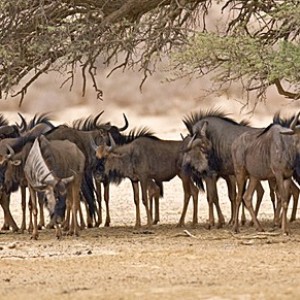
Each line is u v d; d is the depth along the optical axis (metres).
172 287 49.59
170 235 75.31
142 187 83.62
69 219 79.00
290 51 70.44
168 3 82.38
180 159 83.19
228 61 73.94
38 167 71.19
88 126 89.00
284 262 59.12
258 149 73.50
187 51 73.75
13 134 84.62
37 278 54.78
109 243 70.38
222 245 67.81
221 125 81.62
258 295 46.34
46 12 80.12
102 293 47.97
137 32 79.94
